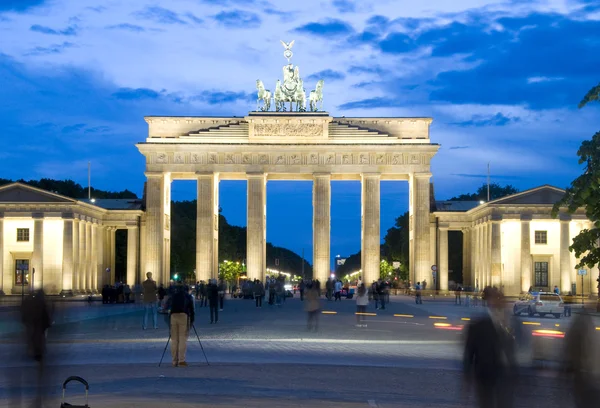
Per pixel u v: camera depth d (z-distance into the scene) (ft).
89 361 138.72
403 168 509.76
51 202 468.75
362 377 119.24
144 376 117.60
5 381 110.83
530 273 470.39
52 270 479.41
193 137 510.99
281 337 190.19
